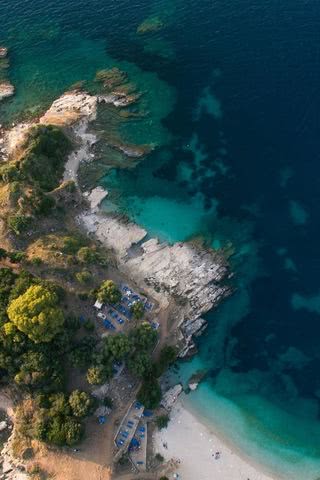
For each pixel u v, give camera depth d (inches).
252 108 5625.0
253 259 4594.0
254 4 6658.5
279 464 3725.4
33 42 6584.6
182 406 3929.6
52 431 3481.8
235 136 5418.3
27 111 5728.3
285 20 6402.6
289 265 4542.3
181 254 4594.0
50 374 3634.4
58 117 5457.7
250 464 3720.5
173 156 5305.1
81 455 3555.6
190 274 4463.6
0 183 4680.1
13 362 3614.7
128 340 3826.3
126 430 3718.0
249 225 4788.4
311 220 4766.2
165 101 5792.3
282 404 3964.1
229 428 3860.7
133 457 3641.7
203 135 5457.7
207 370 4094.5
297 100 5610.2
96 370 3654.0
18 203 4421.8
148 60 6235.2
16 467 3518.7
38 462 3526.1
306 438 3831.2
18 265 4028.1
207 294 4372.5
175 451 3727.9
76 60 6318.9
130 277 4414.4
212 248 4645.7
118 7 6919.3
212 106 5703.7
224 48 6230.3
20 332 3609.7
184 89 5895.7
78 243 4399.6
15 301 3587.6
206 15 6638.8
